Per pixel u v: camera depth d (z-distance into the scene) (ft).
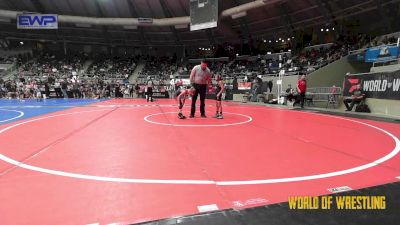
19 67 111.34
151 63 126.41
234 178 9.57
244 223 6.47
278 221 6.55
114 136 17.08
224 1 90.33
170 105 47.34
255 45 115.14
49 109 37.45
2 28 114.73
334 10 79.92
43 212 7.00
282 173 10.12
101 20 103.55
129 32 123.34
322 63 72.84
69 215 6.86
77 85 81.41
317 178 9.59
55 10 103.91
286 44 106.32
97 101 62.49
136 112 33.01
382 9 70.13
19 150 13.26
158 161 11.58
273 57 104.99
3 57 122.42
